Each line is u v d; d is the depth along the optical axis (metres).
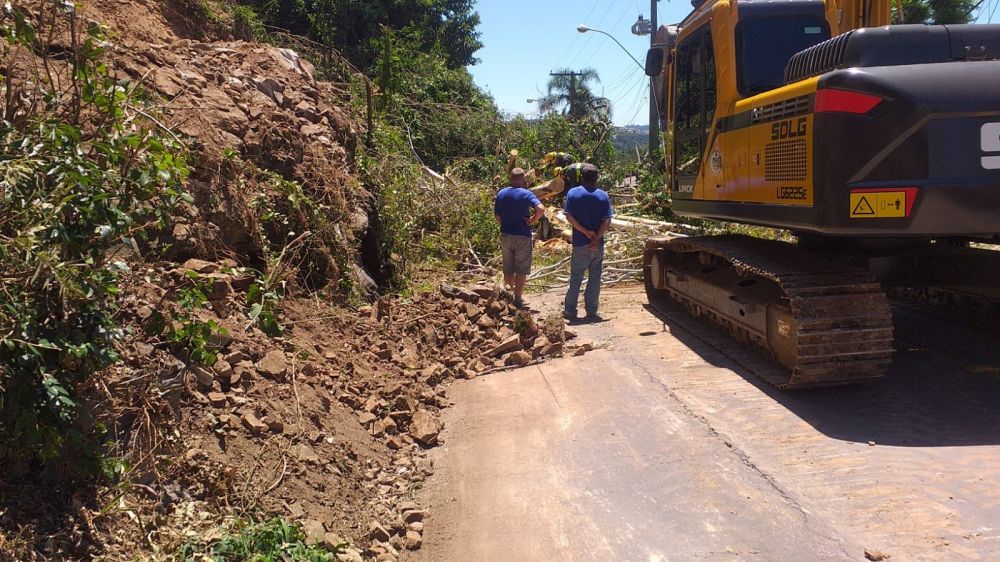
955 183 4.81
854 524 3.81
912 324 7.62
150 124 4.82
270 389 4.63
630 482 4.46
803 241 7.08
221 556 3.19
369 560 3.72
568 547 3.83
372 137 11.11
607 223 8.46
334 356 5.58
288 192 6.40
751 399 5.65
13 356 3.04
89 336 3.36
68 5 4.25
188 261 5.05
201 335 4.02
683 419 5.30
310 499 3.98
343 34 25.14
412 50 23.56
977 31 5.15
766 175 5.99
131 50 6.59
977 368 6.15
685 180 8.09
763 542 3.72
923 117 4.79
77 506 3.14
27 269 3.22
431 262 10.51
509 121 20.50
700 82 7.54
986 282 6.74
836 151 5.05
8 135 3.63
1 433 3.07
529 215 8.84
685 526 3.93
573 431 5.26
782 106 5.71
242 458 3.97
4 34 4.26
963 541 3.59
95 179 3.51
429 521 4.18
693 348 7.06
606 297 9.81
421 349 6.75
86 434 3.33
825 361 5.45
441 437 5.32
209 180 5.68
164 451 3.68
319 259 6.68
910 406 5.39
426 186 12.10
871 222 4.98
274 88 7.87
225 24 13.01
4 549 2.77
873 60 5.11
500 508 4.28
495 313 7.73
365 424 5.08
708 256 7.73
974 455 4.55
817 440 4.86
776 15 6.83
